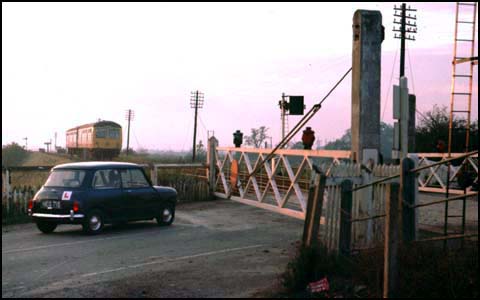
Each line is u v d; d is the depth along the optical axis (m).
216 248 10.97
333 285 7.13
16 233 13.71
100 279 8.46
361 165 9.37
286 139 13.75
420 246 7.38
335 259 7.70
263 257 9.83
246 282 7.98
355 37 10.89
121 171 13.85
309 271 7.30
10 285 8.21
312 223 7.55
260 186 16.20
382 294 6.66
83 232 13.16
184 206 19.14
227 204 19.11
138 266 9.37
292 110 20.39
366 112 10.72
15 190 16.38
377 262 7.25
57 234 13.38
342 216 8.09
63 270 9.20
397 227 6.43
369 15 10.77
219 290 7.57
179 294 7.42
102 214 13.20
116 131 49.81
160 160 41.41
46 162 47.22
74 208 12.74
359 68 10.77
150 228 14.16
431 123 32.38
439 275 6.80
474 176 13.94
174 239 12.28
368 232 8.95
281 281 7.60
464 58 13.66
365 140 10.69
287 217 15.66
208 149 20.75
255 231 13.22
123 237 12.68
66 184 13.20
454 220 12.86
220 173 19.84
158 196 14.43
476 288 6.62
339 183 8.23
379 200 9.02
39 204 13.12
